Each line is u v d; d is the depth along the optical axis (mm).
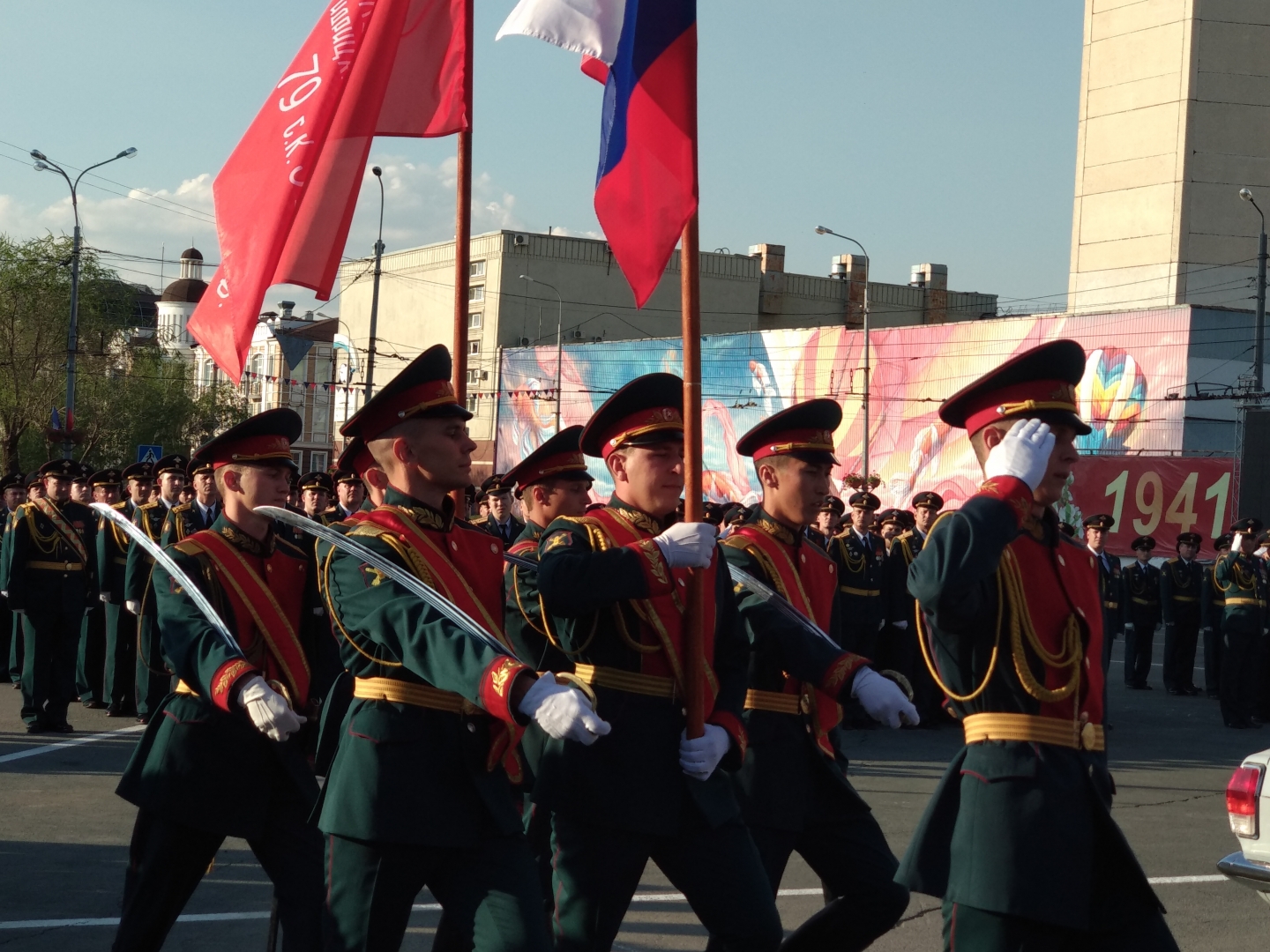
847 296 58375
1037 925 3459
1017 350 35844
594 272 57656
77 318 38938
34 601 11305
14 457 41750
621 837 4051
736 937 4004
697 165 4488
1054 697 3529
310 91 5402
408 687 3863
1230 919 6434
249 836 4645
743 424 43094
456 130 5402
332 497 12117
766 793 4543
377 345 61281
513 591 4746
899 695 4215
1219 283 49562
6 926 5945
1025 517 3504
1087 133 52062
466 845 3742
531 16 4711
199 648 4500
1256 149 49688
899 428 38500
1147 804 9328
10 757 10109
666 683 4145
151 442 44312
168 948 5691
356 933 3799
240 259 5379
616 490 4559
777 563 5016
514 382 52438
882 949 5852
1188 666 16859
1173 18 49781
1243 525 15453
